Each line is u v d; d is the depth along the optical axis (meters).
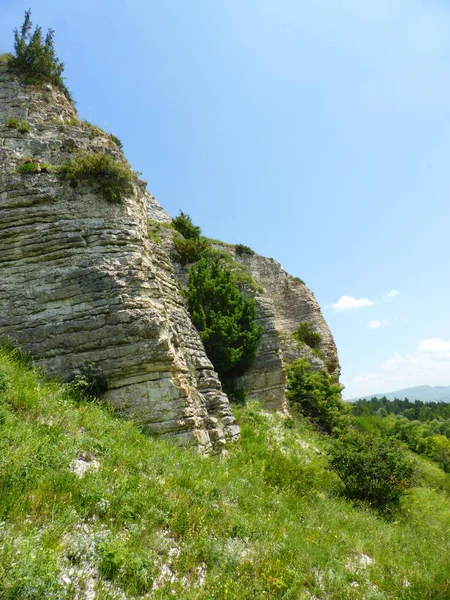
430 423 58.69
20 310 9.81
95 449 6.89
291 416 19.41
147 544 5.05
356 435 13.88
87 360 9.51
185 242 21.97
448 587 6.24
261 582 5.11
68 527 4.62
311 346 28.80
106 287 9.95
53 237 10.35
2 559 3.64
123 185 11.68
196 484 7.18
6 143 11.62
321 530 7.88
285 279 30.84
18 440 5.79
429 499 15.29
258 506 7.71
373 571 6.65
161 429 9.27
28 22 14.29
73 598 3.79
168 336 10.17
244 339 17.70
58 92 14.32
